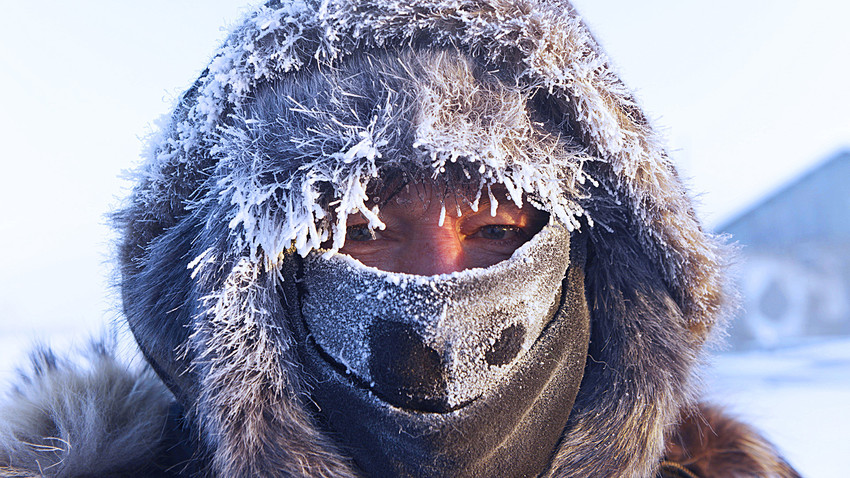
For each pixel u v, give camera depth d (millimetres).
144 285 934
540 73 848
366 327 831
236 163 836
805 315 12094
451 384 810
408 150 825
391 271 914
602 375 987
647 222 944
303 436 835
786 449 1280
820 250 12898
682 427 1128
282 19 859
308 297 869
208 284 828
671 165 982
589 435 952
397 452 819
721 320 1071
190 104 909
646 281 996
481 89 850
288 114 850
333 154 802
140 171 916
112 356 978
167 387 936
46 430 863
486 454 832
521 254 875
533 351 882
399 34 858
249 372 821
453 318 820
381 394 824
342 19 839
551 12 871
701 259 977
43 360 939
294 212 799
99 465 858
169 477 904
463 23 854
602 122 860
